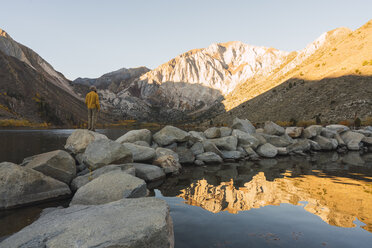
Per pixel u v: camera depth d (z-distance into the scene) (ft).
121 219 11.59
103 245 9.35
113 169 26.58
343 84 300.20
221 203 19.61
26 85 613.11
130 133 45.70
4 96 479.82
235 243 12.17
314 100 315.17
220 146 52.01
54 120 499.10
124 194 19.42
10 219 16.60
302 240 12.58
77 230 10.48
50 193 22.17
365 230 13.93
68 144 34.65
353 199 20.52
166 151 40.45
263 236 13.08
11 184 19.94
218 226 14.60
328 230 13.94
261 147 55.26
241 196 21.79
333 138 72.59
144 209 13.15
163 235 10.88
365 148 72.18
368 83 268.62
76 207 15.38
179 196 21.94
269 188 24.90
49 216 13.62
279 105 378.12
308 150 62.59
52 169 25.13
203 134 57.72
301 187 25.26
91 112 40.60
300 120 289.53
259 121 359.87
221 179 30.01
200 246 11.85
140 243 9.93
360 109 226.38
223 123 474.49
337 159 49.90
